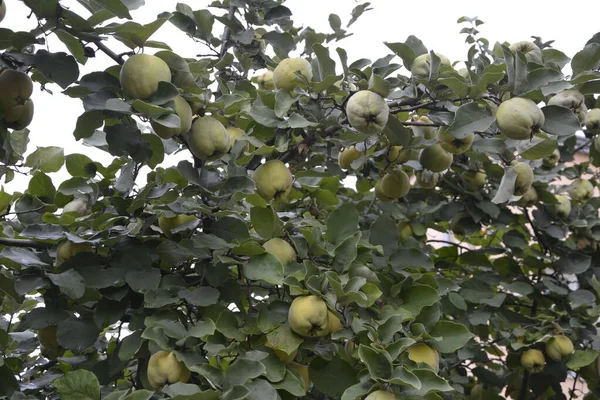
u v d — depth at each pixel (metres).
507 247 3.50
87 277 1.77
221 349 1.66
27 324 1.79
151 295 1.76
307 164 2.60
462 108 1.82
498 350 3.59
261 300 2.24
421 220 3.55
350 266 1.93
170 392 1.48
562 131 1.83
